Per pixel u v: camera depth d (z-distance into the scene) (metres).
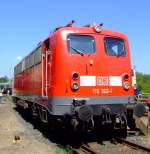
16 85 32.66
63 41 14.34
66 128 15.51
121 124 14.73
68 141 15.06
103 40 14.92
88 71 14.45
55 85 14.25
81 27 14.77
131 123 15.62
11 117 27.14
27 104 23.84
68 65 14.26
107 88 14.67
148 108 16.17
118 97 14.84
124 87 14.98
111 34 15.09
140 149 12.88
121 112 14.74
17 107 35.28
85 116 13.34
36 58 18.48
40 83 17.05
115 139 15.12
